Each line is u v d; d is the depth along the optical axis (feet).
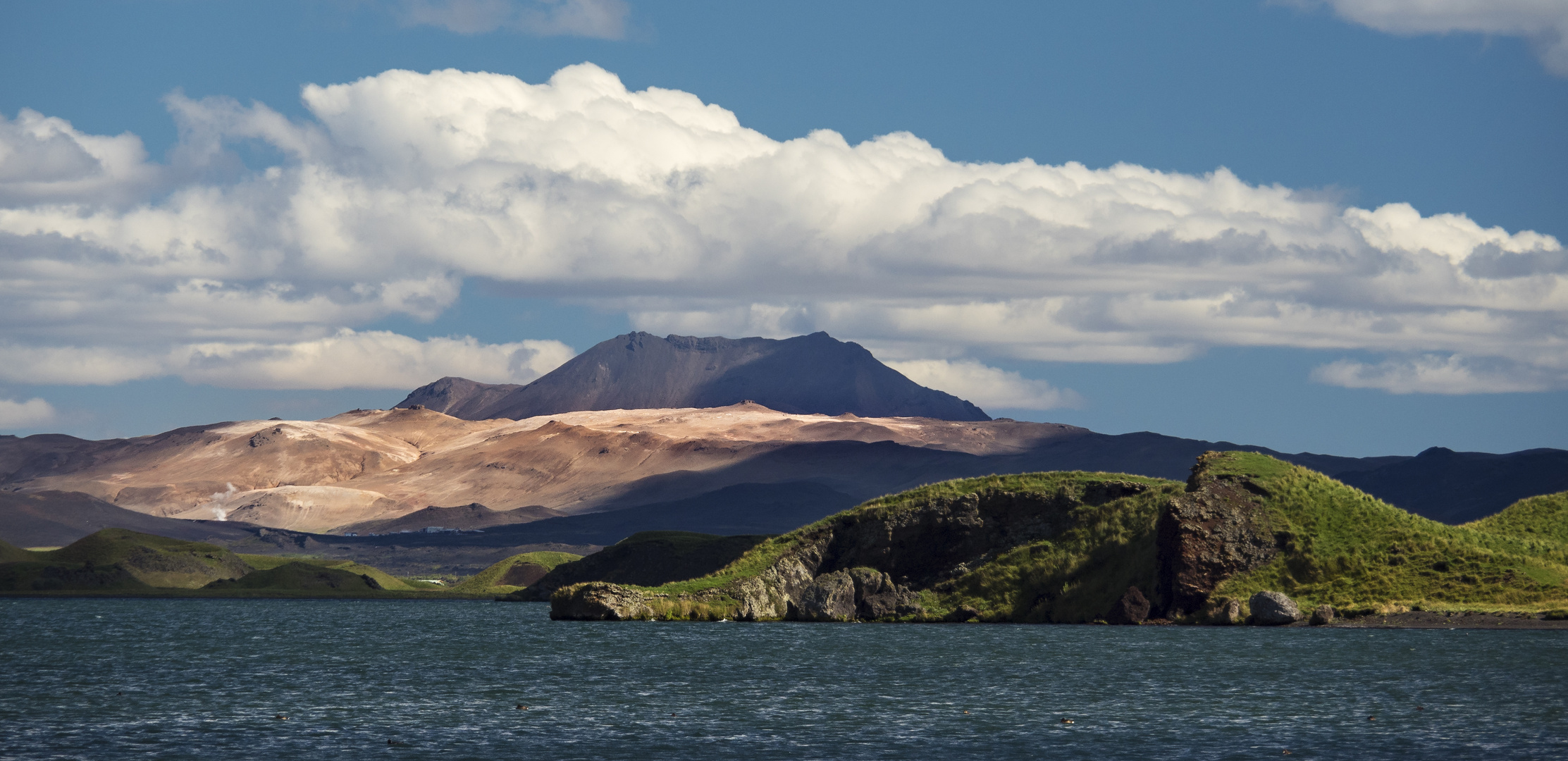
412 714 520.83
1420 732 465.47
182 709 534.37
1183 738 460.96
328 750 438.40
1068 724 492.95
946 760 426.10
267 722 499.10
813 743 456.45
